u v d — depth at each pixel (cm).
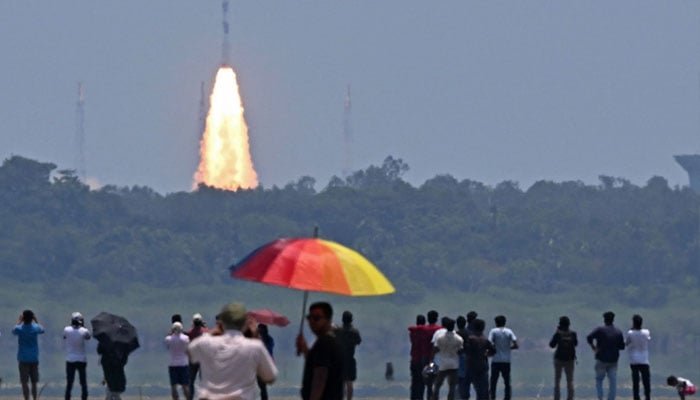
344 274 7200
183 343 12094
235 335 6900
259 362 6875
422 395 12756
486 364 12562
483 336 12619
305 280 7162
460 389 12600
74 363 12319
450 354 12138
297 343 7225
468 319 12825
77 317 12394
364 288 7194
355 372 11788
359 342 11762
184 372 12125
